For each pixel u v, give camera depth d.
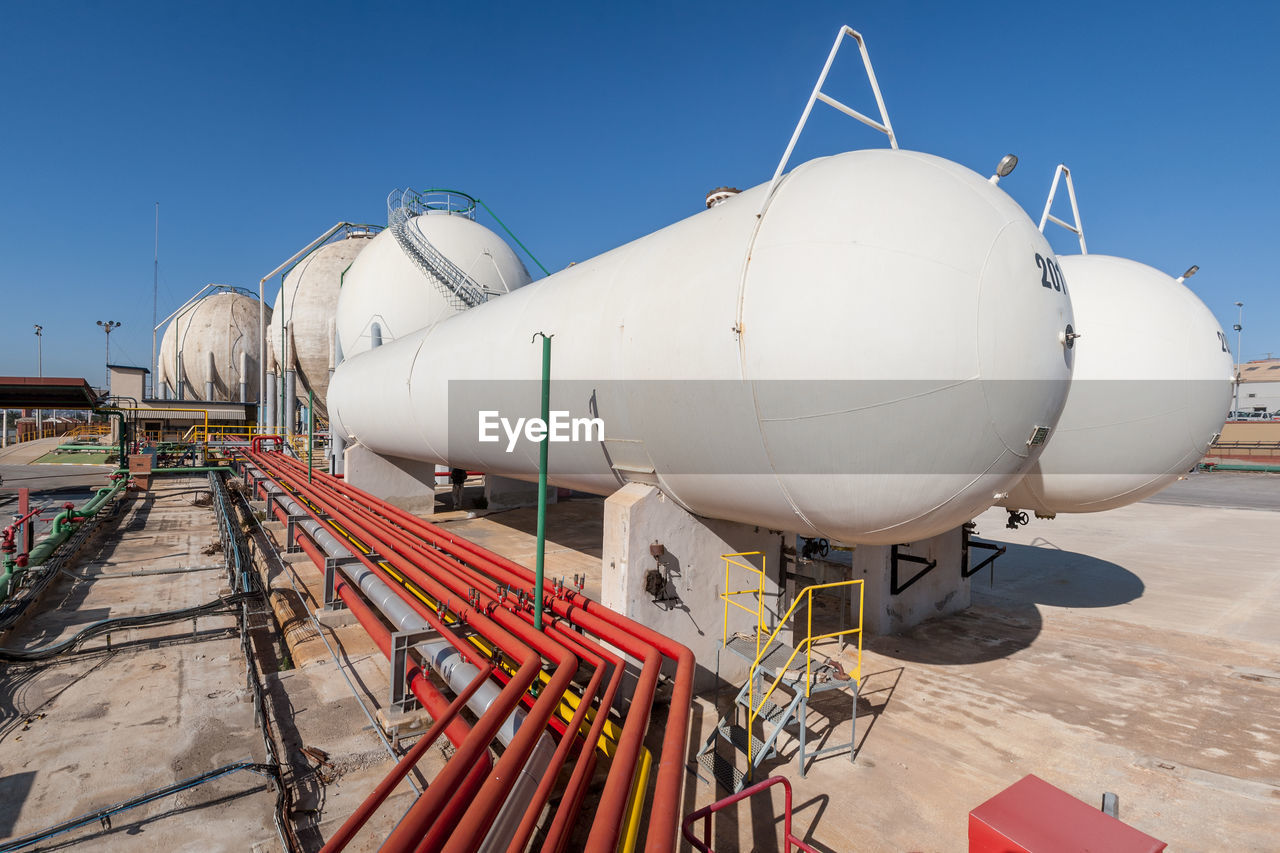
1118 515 20.84
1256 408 74.69
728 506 6.12
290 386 31.03
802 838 4.56
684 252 6.16
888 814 4.86
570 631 5.66
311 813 4.76
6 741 5.81
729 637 7.10
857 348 4.65
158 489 23.77
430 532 9.38
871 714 6.57
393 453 15.38
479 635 6.48
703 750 5.73
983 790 5.21
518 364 8.34
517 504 18.72
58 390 22.28
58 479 28.12
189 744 5.73
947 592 9.98
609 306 6.86
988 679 7.52
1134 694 7.14
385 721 5.96
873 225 4.83
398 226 22.81
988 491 5.13
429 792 2.77
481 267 24.09
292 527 12.77
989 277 4.76
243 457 25.11
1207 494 27.27
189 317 61.91
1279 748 5.99
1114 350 7.87
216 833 4.54
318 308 37.78
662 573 6.49
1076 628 9.41
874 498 4.97
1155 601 10.84
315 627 8.67
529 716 3.71
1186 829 4.80
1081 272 8.45
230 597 9.05
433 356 11.30
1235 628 9.47
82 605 9.93
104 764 5.43
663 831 2.58
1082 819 3.21
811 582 9.58
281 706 6.39
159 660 7.71
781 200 5.45
